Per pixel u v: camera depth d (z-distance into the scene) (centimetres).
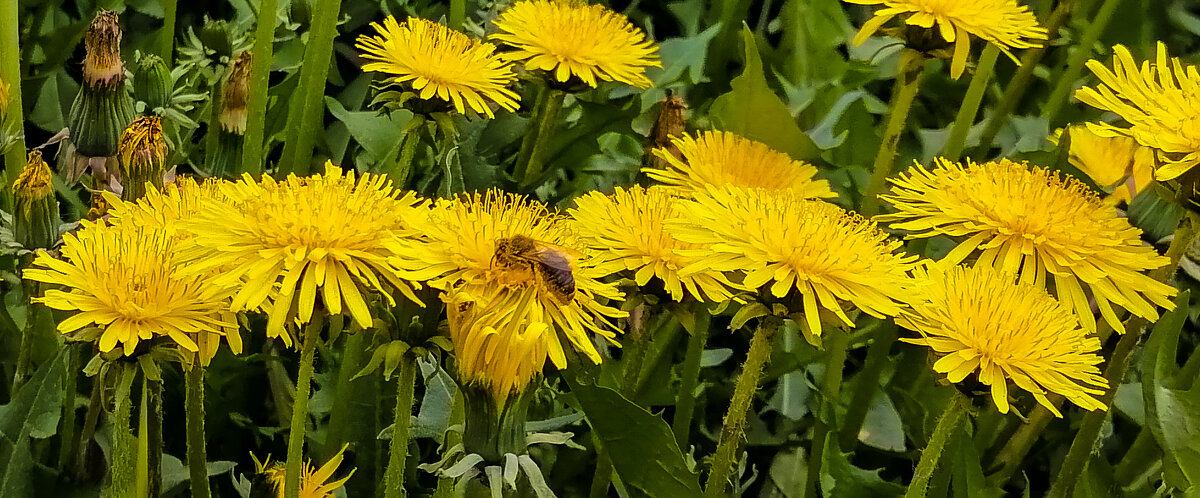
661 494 25
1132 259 27
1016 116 46
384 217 21
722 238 23
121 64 29
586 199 26
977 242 27
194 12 43
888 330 32
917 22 30
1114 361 29
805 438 34
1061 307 25
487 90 32
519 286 20
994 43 31
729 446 25
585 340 21
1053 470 35
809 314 22
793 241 23
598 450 29
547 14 34
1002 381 23
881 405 34
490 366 20
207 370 31
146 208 23
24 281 28
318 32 31
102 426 27
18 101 31
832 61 46
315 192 21
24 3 38
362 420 29
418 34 31
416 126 31
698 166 30
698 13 49
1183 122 25
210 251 20
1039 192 27
